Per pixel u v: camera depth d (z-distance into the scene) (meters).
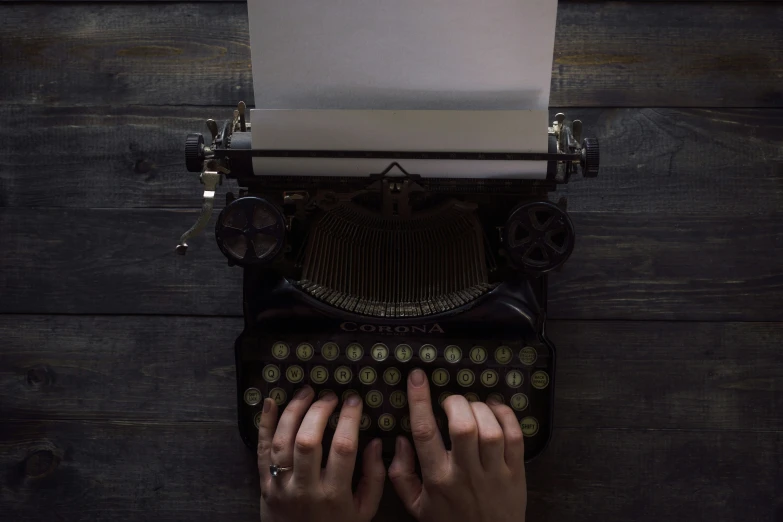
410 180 0.82
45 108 0.98
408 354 0.84
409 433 0.88
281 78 0.80
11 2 0.99
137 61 0.98
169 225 0.98
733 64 0.97
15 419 0.98
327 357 0.84
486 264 0.85
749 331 0.96
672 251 0.97
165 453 0.97
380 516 0.96
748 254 0.97
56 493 0.97
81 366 0.98
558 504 0.96
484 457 0.84
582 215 0.97
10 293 0.98
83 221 0.98
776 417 0.96
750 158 0.97
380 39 0.79
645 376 0.97
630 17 0.98
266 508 0.87
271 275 0.84
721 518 0.96
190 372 0.98
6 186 0.98
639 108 0.97
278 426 0.85
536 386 0.85
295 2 0.78
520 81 0.80
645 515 0.96
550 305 0.97
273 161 0.81
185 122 0.98
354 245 0.86
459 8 0.78
